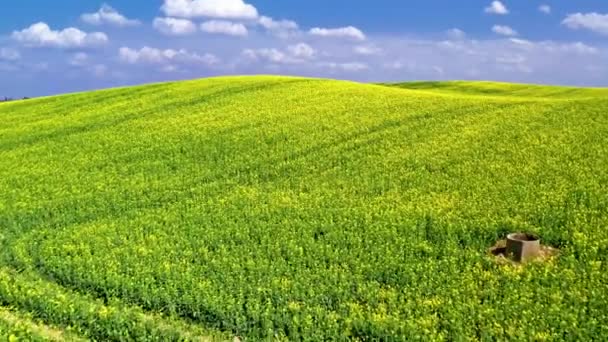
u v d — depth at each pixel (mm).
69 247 23953
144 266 21969
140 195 31125
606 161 31062
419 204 27234
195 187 32000
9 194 32094
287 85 56906
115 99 56000
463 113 43531
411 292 19750
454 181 29969
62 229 27000
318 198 28891
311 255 22625
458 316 17719
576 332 16469
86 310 18125
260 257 22672
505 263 21359
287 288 19922
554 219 24359
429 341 16609
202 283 20172
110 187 32594
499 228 23969
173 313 18859
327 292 19766
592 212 24922
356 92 52812
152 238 24828
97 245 24438
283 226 25625
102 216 28641
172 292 19703
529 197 27078
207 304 18656
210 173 34031
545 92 70688
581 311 17562
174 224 26562
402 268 21281
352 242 23609
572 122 38906
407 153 34938
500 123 39906
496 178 29859
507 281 19922
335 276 20641
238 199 29469
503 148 34469
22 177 35031
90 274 21359
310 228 25250
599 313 17594
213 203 29094
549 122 39344
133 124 45625
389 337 16891
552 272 20297
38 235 26000
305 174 32844
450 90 77312
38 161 38219
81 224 27562
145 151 38750
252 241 24188
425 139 37438
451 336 16906
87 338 17406
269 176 33094
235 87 56594
